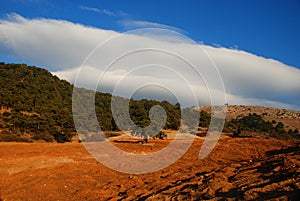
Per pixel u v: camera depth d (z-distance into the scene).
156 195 9.08
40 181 12.14
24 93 47.00
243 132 43.84
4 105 43.00
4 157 17.16
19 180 12.32
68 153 19.39
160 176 12.89
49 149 21.42
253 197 7.08
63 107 44.31
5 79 50.38
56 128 38.72
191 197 8.21
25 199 9.98
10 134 35.12
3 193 10.58
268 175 9.16
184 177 12.01
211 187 8.78
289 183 7.55
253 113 78.62
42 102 45.59
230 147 21.97
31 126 38.09
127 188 11.23
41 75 56.62
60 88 54.78
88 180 12.52
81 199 10.05
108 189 11.12
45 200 9.95
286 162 10.40
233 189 8.30
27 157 17.23
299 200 6.18
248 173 10.24
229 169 11.97
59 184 11.83
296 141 24.77
